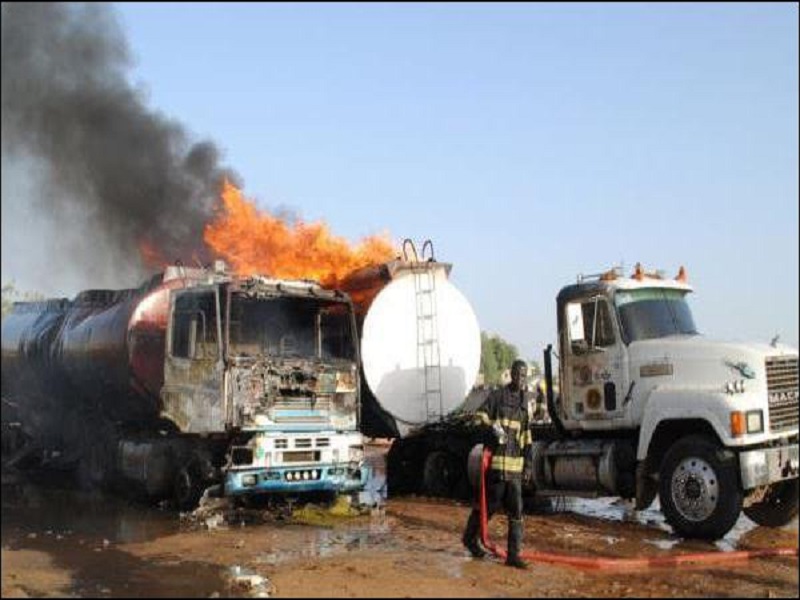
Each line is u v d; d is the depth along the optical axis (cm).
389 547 977
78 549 966
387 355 1452
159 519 1218
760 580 807
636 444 1178
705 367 1095
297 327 1277
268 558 916
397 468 1523
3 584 779
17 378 1912
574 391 1227
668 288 1238
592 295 1209
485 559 900
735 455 1041
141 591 760
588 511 1312
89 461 1612
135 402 1452
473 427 1366
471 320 1552
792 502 1136
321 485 1239
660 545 1005
